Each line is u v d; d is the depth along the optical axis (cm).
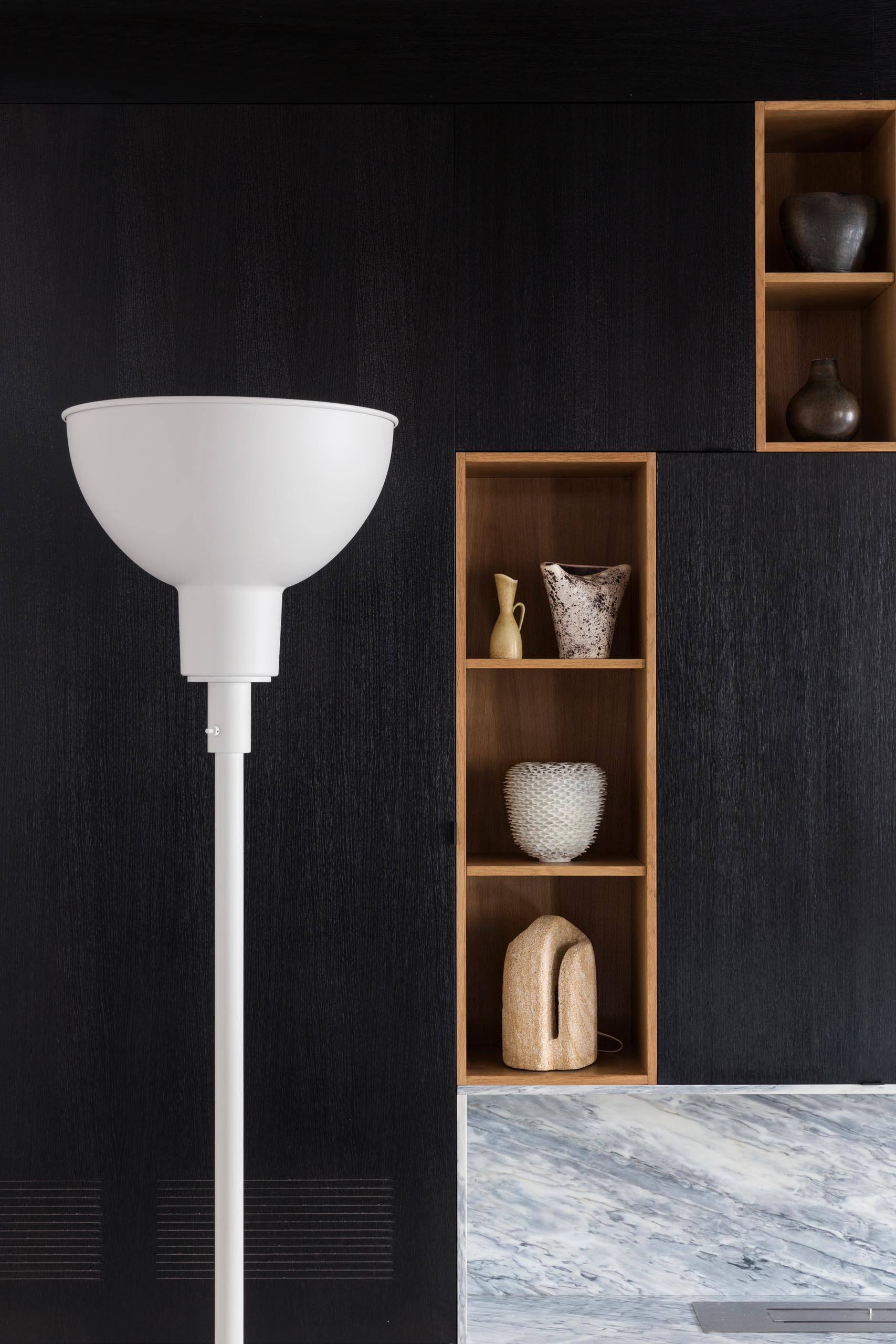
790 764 158
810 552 158
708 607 158
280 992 156
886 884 157
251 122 159
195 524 84
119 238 158
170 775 158
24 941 157
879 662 158
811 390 166
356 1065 157
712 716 158
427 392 159
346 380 158
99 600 158
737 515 158
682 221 159
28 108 159
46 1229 155
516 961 163
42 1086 156
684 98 160
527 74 160
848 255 164
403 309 159
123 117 159
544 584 172
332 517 87
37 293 158
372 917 157
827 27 161
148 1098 156
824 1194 183
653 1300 181
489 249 159
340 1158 156
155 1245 155
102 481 84
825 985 157
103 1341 155
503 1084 157
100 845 157
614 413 159
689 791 158
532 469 168
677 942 157
